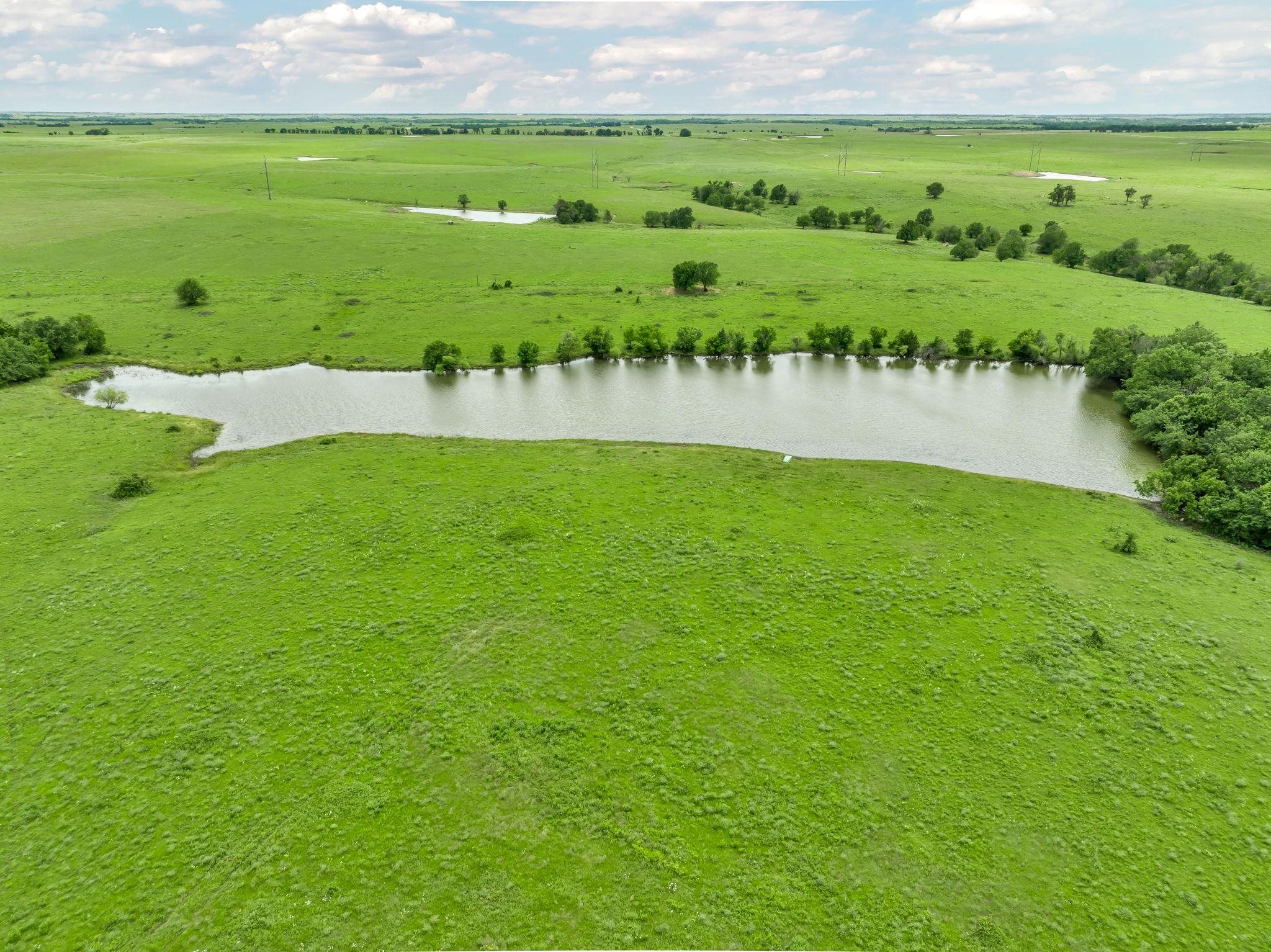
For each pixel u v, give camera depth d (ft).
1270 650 117.80
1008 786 94.32
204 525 152.46
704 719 105.19
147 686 108.58
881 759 98.37
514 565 140.46
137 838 86.53
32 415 208.23
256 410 223.30
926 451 203.51
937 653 118.21
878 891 81.71
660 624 124.77
